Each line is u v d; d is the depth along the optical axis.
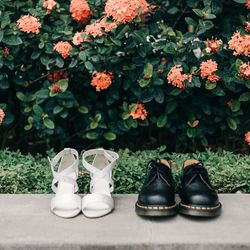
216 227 2.34
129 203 2.61
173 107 3.22
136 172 2.87
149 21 3.37
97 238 2.25
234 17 3.26
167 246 2.22
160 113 3.38
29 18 3.06
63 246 2.23
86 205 2.44
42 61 3.20
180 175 2.70
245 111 3.40
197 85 3.05
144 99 3.18
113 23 2.97
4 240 2.24
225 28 3.22
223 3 3.23
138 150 3.45
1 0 3.14
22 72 3.35
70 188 2.61
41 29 3.19
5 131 3.50
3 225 2.37
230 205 2.59
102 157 2.74
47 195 2.72
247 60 3.16
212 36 3.25
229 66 3.18
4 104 3.24
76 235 2.27
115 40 3.01
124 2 2.92
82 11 3.15
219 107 3.29
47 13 3.16
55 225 2.37
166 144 3.58
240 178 2.84
